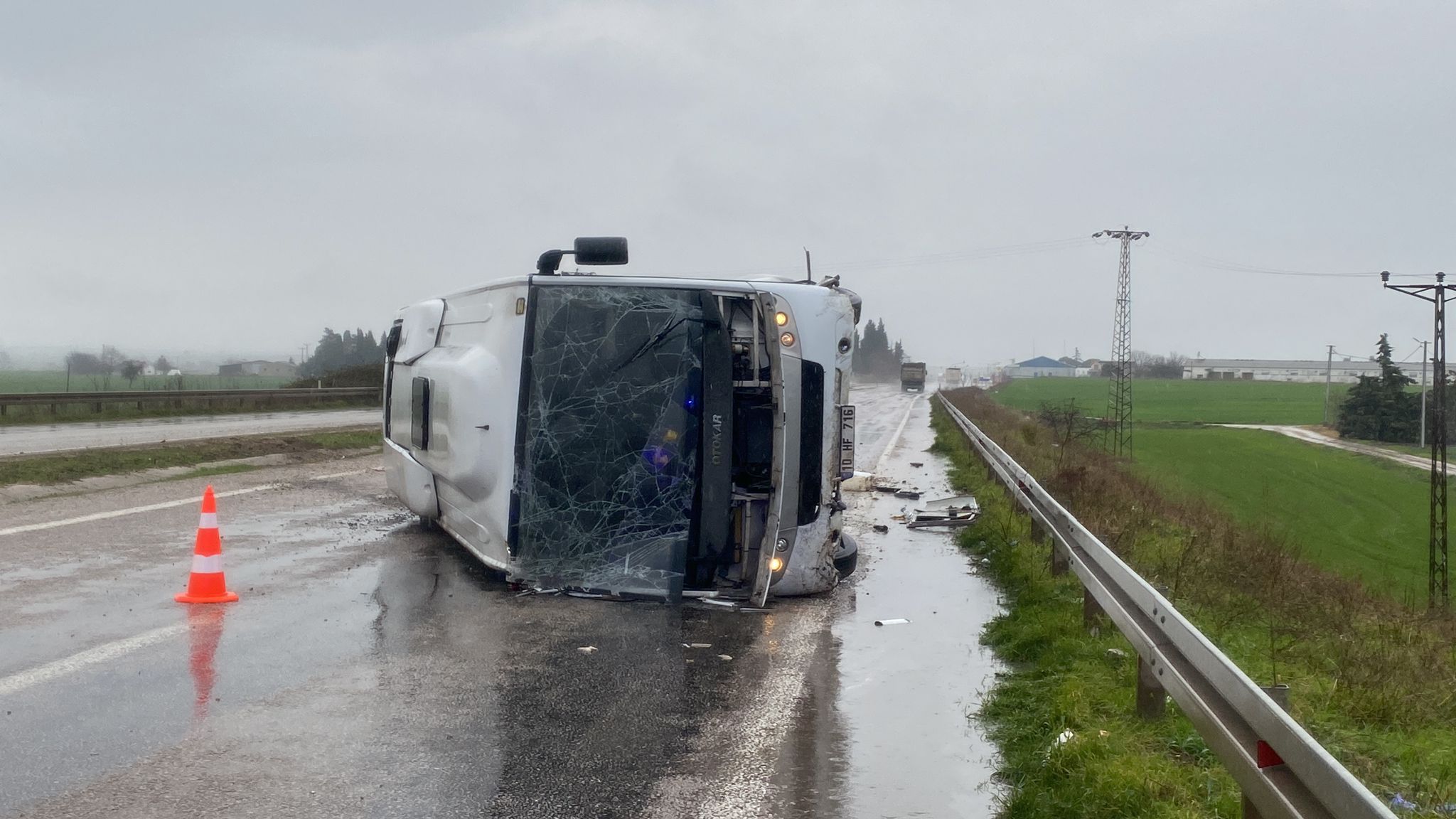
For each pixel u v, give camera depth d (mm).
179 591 9062
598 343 9445
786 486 9766
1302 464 59469
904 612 9680
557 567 9492
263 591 9297
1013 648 8148
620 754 5660
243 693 6359
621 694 6758
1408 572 32094
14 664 6730
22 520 12336
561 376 9445
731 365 9406
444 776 5207
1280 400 122250
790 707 6656
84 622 7867
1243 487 48969
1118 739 5621
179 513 13555
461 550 11781
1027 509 12766
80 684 6387
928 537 14672
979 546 13430
